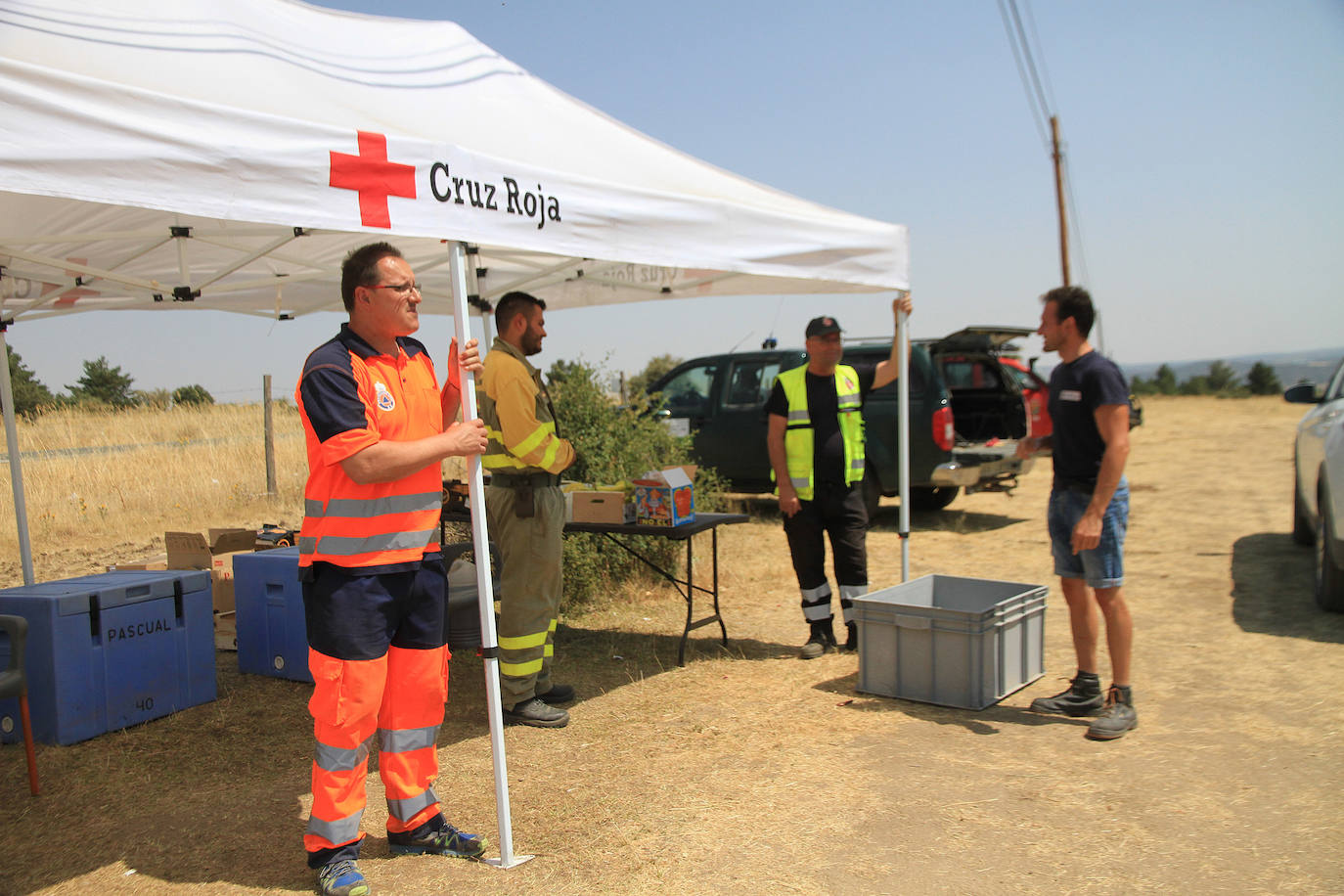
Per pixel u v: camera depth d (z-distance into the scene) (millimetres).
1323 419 6699
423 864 2984
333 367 2688
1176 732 4000
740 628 6090
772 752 3895
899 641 4531
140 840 3182
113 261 4664
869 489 9211
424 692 3008
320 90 3201
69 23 2732
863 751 3873
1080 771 3615
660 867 2941
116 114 2277
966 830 3143
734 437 10164
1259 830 3084
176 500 10398
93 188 2225
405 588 2871
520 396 4027
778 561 8156
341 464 2654
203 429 13039
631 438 7887
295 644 4895
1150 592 6598
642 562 7215
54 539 8938
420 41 4184
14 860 3055
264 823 3324
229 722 4336
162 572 4598
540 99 4438
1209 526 9117
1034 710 4305
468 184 3041
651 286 6125
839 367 5352
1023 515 10477
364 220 2740
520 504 4148
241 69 3010
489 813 3373
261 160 2527
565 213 3434
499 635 4383
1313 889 2717
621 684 4922
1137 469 14195
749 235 4395
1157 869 2861
